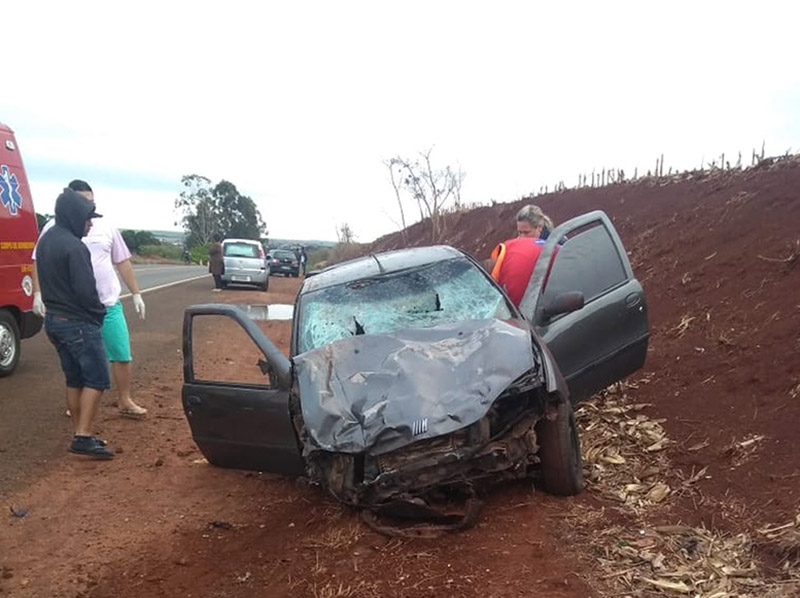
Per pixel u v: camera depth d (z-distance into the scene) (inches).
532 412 174.2
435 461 160.7
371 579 154.1
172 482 231.8
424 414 163.0
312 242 3061.0
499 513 177.6
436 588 147.6
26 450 254.7
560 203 688.4
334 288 222.4
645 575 147.7
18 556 180.9
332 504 199.3
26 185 371.6
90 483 228.5
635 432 221.9
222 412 207.0
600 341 218.1
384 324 206.5
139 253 3078.2
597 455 208.5
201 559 177.3
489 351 178.9
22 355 432.1
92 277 243.1
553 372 177.2
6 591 164.1
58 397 325.1
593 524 169.0
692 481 187.8
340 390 175.9
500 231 782.5
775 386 222.8
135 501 215.6
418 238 1049.5
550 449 178.2
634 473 196.5
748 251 338.6
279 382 196.2
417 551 163.2
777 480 177.6
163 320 605.6
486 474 169.0
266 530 191.3
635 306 228.4
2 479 227.9
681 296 341.4
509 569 152.6
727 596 138.5
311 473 176.4
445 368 175.6
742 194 409.7
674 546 158.1
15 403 313.6
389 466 162.2
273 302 791.7
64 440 266.8
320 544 174.7
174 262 2763.3
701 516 170.6
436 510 167.3
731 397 228.8
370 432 162.4
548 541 162.2
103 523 200.1
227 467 216.7
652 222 483.5
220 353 440.1
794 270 292.8
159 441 272.8
